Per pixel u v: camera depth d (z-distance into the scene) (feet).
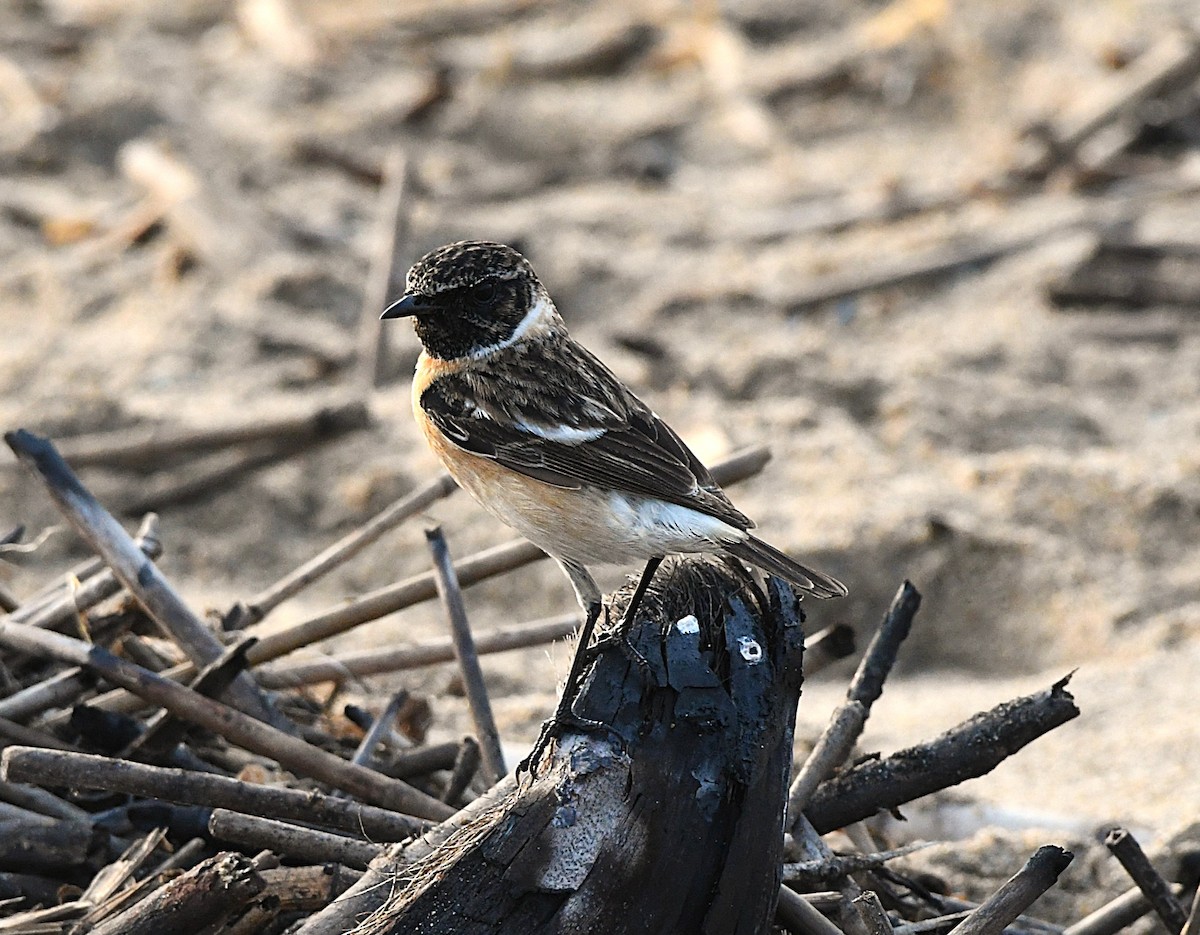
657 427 27.45
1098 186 63.67
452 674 36.68
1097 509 43.91
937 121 72.18
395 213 59.52
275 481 45.62
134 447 45.75
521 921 20.66
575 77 77.00
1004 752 25.08
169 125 69.51
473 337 28.40
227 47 80.38
